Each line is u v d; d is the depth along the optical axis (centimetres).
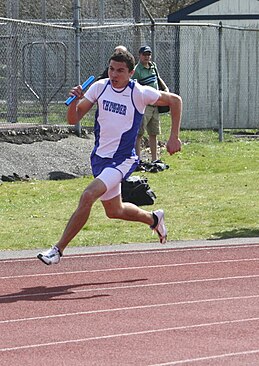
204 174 4250
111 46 6094
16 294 2122
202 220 3156
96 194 2188
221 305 1983
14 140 4544
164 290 2142
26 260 2534
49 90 5906
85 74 6153
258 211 3300
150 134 4403
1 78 6197
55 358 1588
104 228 3036
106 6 7269
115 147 2220
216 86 6228
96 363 1552
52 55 6003
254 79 6297
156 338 1712
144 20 6806
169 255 2592
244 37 6278
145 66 4253
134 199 3009
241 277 2288
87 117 5634
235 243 2770
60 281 2261
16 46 5269
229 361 1555
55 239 2842
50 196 3694
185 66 6244
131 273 2348
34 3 7300
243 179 4078
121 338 1716
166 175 4197
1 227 3053
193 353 1606
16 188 3881
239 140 5675
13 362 1566
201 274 2327
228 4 6244
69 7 7506
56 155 4534
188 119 6253
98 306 1989
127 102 2217
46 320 1870
